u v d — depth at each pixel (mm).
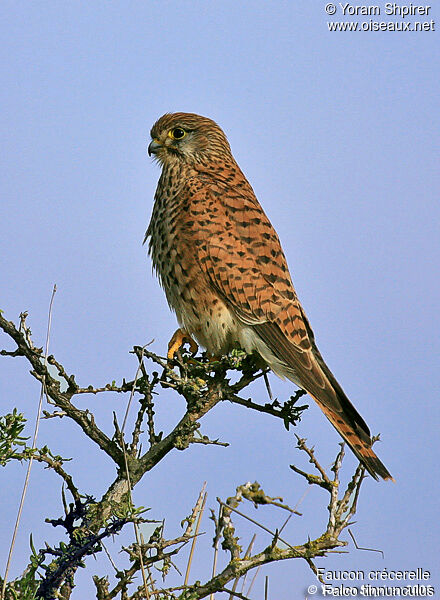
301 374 10102
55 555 6961
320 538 6645
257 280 10453
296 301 10641
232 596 6441
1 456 6969
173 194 11227
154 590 6625
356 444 9320
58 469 7152
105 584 6871
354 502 6969
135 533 6848
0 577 6586
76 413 7703
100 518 7090
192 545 6898
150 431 7980
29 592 6453
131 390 7961
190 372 8547
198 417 8328
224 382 8516
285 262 10875
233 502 6242
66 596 6852
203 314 10656
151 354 8148
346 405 10109
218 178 11375
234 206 10898
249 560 6539
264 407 8555
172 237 10812
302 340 10375
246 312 10398
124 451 7289
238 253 10547
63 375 7629
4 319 7562
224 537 6609
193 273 10609
